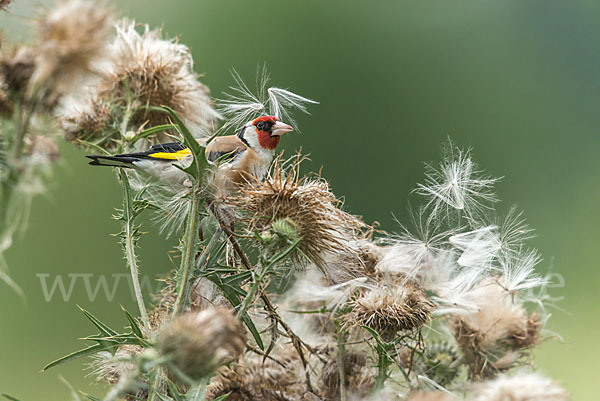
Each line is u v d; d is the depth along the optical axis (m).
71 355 4.46
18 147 4.39
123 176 4.51
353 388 4.52
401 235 4.55
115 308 4.91
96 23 4.39
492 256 4.54
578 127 6.79
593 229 6.26
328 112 6.44
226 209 4.50
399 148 6.53
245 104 4.58
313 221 4.52
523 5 7.21
